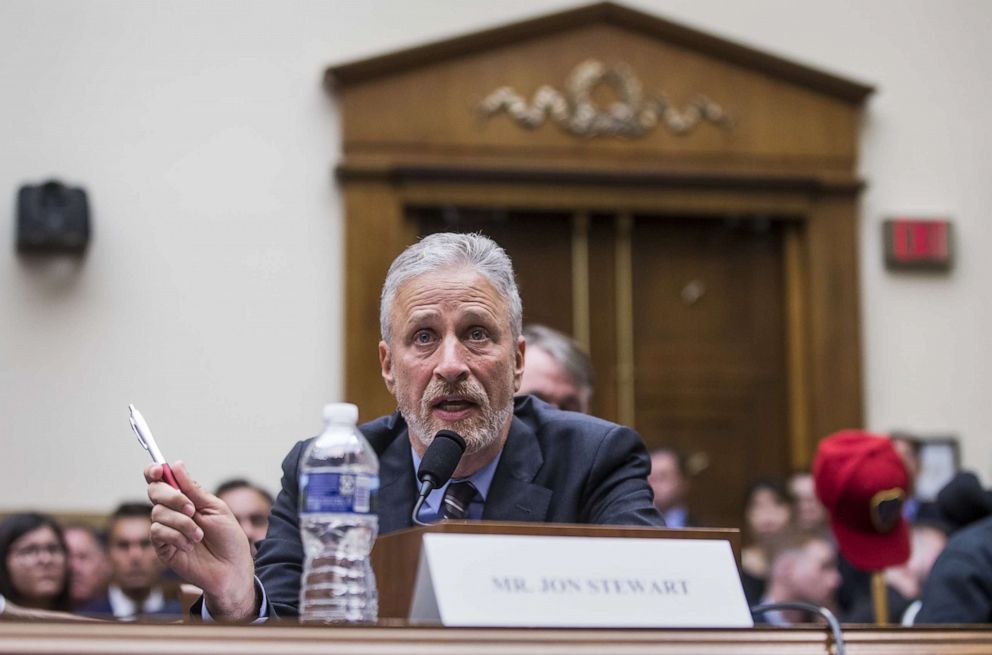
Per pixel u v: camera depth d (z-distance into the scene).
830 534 7.97
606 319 10.01
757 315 10.20
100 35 9.40
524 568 2.19
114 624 1.96
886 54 10.27
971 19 10.33
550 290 9.96
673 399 10.06
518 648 2.08
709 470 10.04
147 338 9.19
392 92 9.62
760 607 2.63
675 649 2.18
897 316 10.14
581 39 9.90
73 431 9.04
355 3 9.68
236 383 9.24
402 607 2.30
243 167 9.44
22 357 9.05
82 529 7.57
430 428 3.20
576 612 2.17
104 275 9.20
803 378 10.09
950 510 5.61
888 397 10.08
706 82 10.02
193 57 9.48
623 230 10.05
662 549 2.28
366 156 9.55
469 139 9.69
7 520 6.93
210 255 9.33
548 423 3.48
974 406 10.12
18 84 9.28
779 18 10.16
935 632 2.38
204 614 2.73
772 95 10.09
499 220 9.92
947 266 10.16
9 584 6.83
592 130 9.84
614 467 3.38
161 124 9.39
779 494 8.40
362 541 2.46
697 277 10.17
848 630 2.34
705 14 10.05
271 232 9.41
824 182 10.05
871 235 10.16
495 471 3.35
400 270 3.28
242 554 2.68
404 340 3.23
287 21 9.60
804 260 10.16
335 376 9.34
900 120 10.24
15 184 9.20
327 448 2.49
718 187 9.98
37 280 9.13
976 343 10.16
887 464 4.96
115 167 9.30
